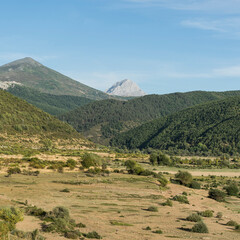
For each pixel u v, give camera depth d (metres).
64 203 53.53
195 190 96.25
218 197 84.56
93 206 54.19
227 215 63.69
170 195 79.62
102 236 33.38
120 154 193.88
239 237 40.78
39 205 47.91
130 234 35.94
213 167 171.62
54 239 30.05
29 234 29.28
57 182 78.25
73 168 104.69
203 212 59.50
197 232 41.69
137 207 58.56
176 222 47.97
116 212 50.84
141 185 87.12
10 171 87.44
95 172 98.81
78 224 37.62
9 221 33.97
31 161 108.31
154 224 44.62
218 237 39.38
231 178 137.00
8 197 51.25
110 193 70.81
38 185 70.69
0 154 119.81
